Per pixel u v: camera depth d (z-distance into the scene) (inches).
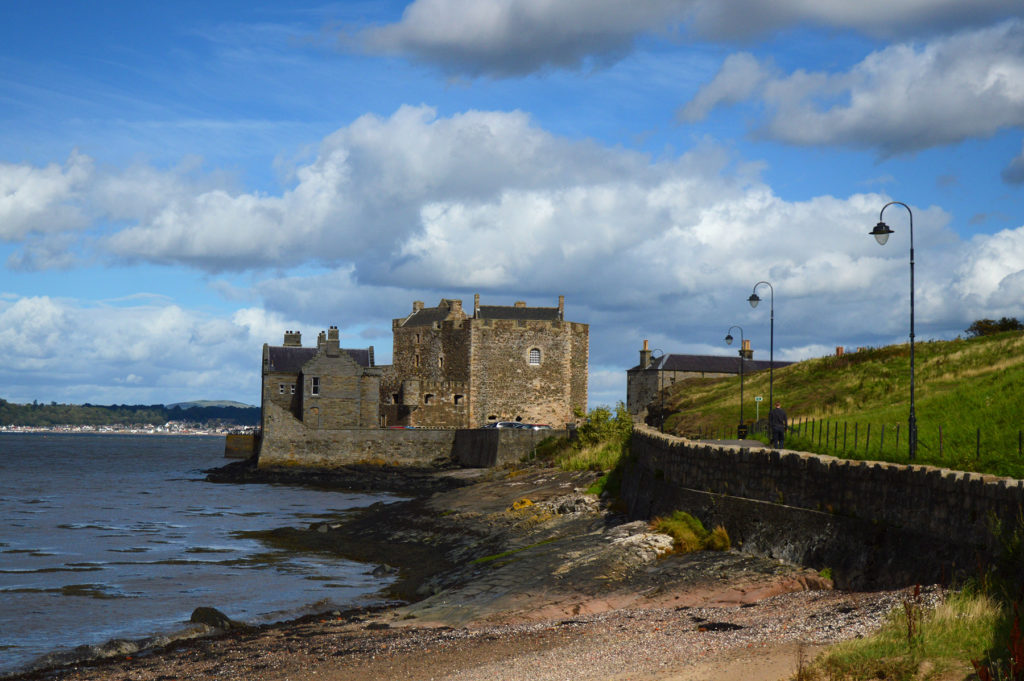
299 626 983.6
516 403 4153.5
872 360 2429.9
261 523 2001.7
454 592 1071.6
